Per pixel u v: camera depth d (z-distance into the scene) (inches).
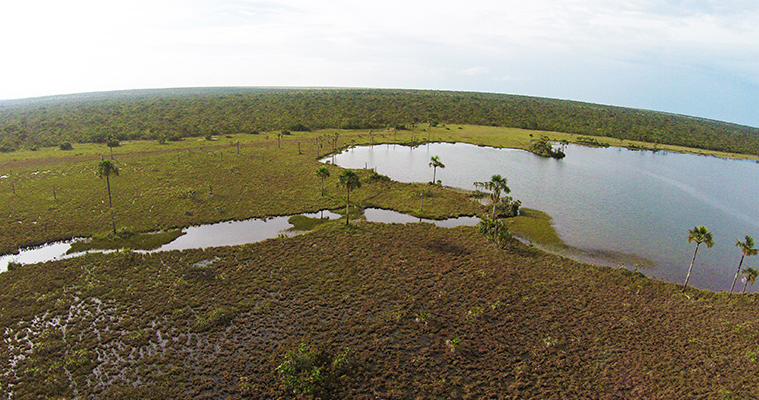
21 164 4771.2
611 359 1704.0
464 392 1540.4
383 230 3029.0
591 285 2316.7
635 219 3673.7
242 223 3218.5
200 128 7273.6
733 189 5093.5
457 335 1862.7
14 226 2992.1
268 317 1956.2
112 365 1628.9
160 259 2492.6
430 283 2285.9
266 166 4928.6
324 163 5246.1
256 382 1558.8
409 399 1501.0
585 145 7864.2
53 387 1501.0
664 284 2352.4
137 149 5718.5
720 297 2204.7
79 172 4421.8
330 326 1900.8
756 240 3356.3
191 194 3705.7
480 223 2999.5
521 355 1745.8
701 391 1503.4
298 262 2501.2
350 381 1574.8
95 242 2792.8
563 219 3538.4
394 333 1876.2
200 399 1472.7
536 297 2164.1
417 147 7066.9
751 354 1688.0
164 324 1889.8
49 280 2231.8
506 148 7190.0
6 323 1862.7
